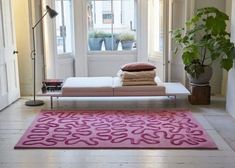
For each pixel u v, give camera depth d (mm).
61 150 3324
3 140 3619
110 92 4812
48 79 5730
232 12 4477
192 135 3691
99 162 3035
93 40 6625
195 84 5105
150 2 6367
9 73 5188
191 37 5168
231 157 3125
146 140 3543
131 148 3344
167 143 3459
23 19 5637
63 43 6445
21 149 3357
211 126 4027
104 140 3555
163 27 5855
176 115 4496
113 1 6496
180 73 5891
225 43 4484
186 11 5582
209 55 5387
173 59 5918
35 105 5113
